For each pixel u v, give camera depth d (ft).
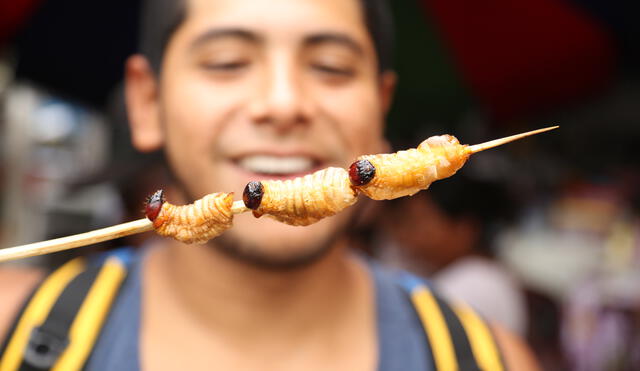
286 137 1.56
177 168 1.67
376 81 1.78
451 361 1.77
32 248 1.17
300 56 1.61
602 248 6.17
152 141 1.84
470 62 5.94
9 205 7.73
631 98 7.60
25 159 7.85
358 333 1.80
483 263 3.78
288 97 1.53
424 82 5.98
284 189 1.21
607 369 4.61
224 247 1.58
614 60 6.01
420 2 5.84
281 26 1.59
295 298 1.70
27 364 1.63
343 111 1.62
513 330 3.61
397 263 4.16
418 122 6.02
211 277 1.67
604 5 5.69
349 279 1.88
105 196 3.63
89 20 5.93
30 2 5.54
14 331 1.67
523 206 6.60
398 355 1.79
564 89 6.05
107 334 1.71
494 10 5.77
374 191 1.20
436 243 3.93
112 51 6.08
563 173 7.52
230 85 1.59
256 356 1.69
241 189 1.58
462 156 1.19
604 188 7.24
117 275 1.84
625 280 5.11
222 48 1.60
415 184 1.20
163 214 1.19
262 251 1.55
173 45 1.68
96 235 1.19
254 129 1.56
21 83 6.25
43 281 1.81
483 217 3.95
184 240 1.21
